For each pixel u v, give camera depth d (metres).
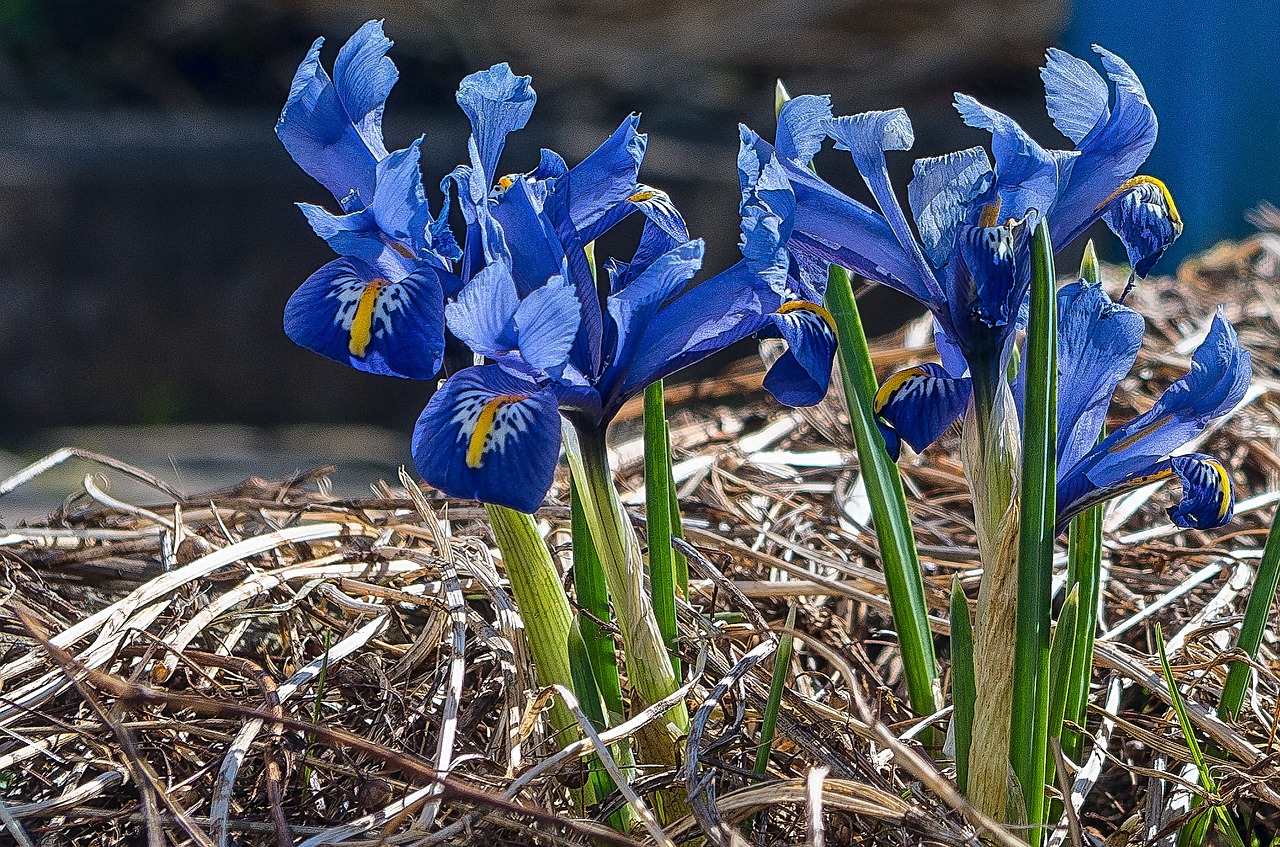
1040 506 0.51
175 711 0.56
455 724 0.54
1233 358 0.51
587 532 0.54
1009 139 0.50
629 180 0.52
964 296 0.51
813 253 0.52
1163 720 0.57
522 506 0.50
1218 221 1.43
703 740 0.54
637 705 0.54
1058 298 0.52
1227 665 0.59
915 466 0.72
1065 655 0.52
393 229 0.51
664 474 0.54
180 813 0.52
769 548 0.65
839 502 0.65
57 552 0.64
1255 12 1.38
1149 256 0.52
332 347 0.51
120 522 0.66
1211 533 0.66
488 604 0.62
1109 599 0.63
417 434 0.51
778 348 0.86
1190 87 1.45
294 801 0.55
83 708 0.57
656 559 0.54
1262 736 0.57
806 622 0.61
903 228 0.52
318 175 0.53
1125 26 1.50
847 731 0.55
